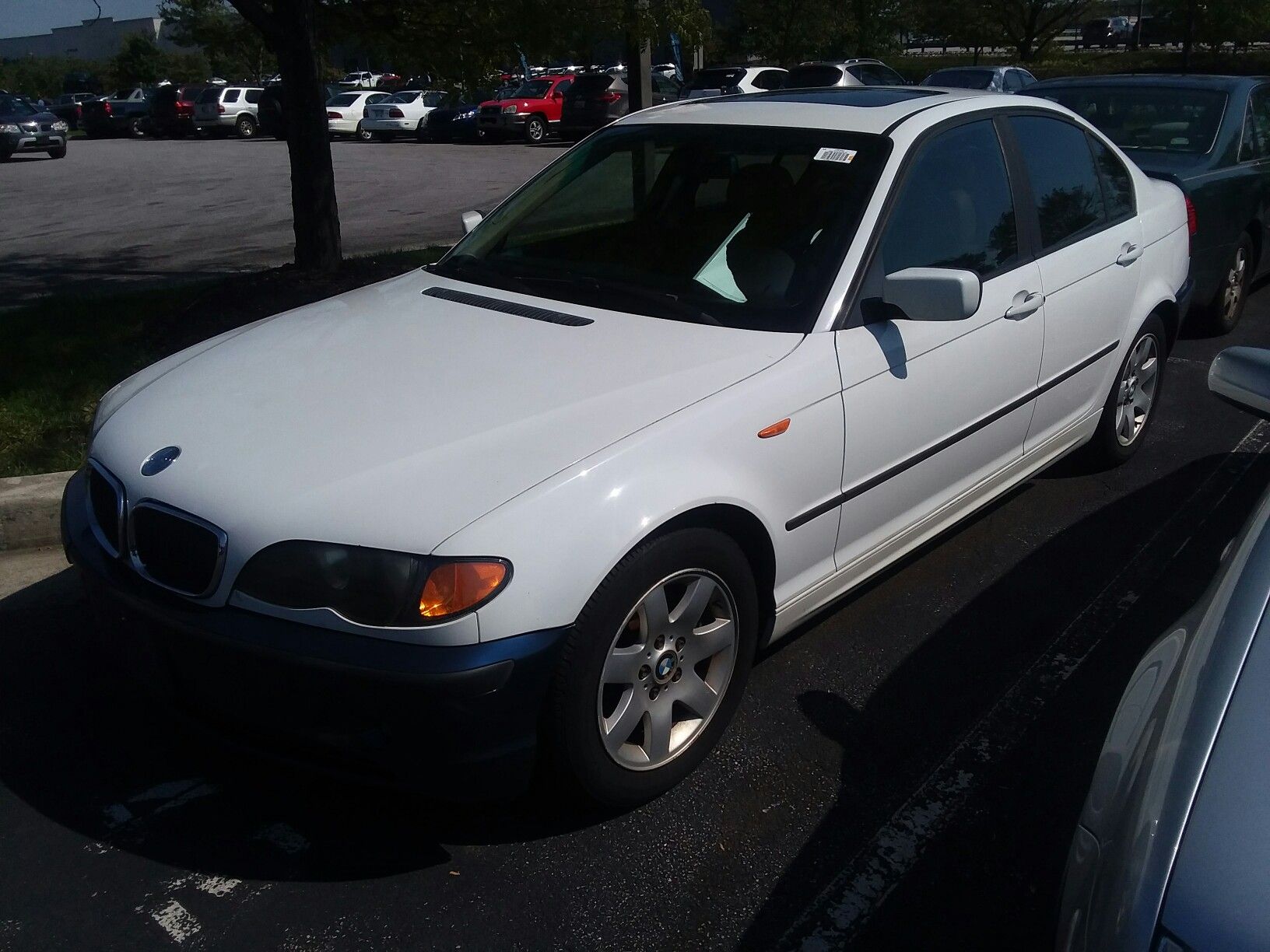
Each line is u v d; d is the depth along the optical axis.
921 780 3.15
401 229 12.73
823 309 3.30
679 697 3.01
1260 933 1.48
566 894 2.72
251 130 33.47
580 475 2.66
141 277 10.05
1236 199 7.01
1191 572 4.34
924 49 54.50
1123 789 1.88
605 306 3.49
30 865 2.83
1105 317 4.63
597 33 8.00
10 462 5.07
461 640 2.50
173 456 2.86
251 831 2.95
